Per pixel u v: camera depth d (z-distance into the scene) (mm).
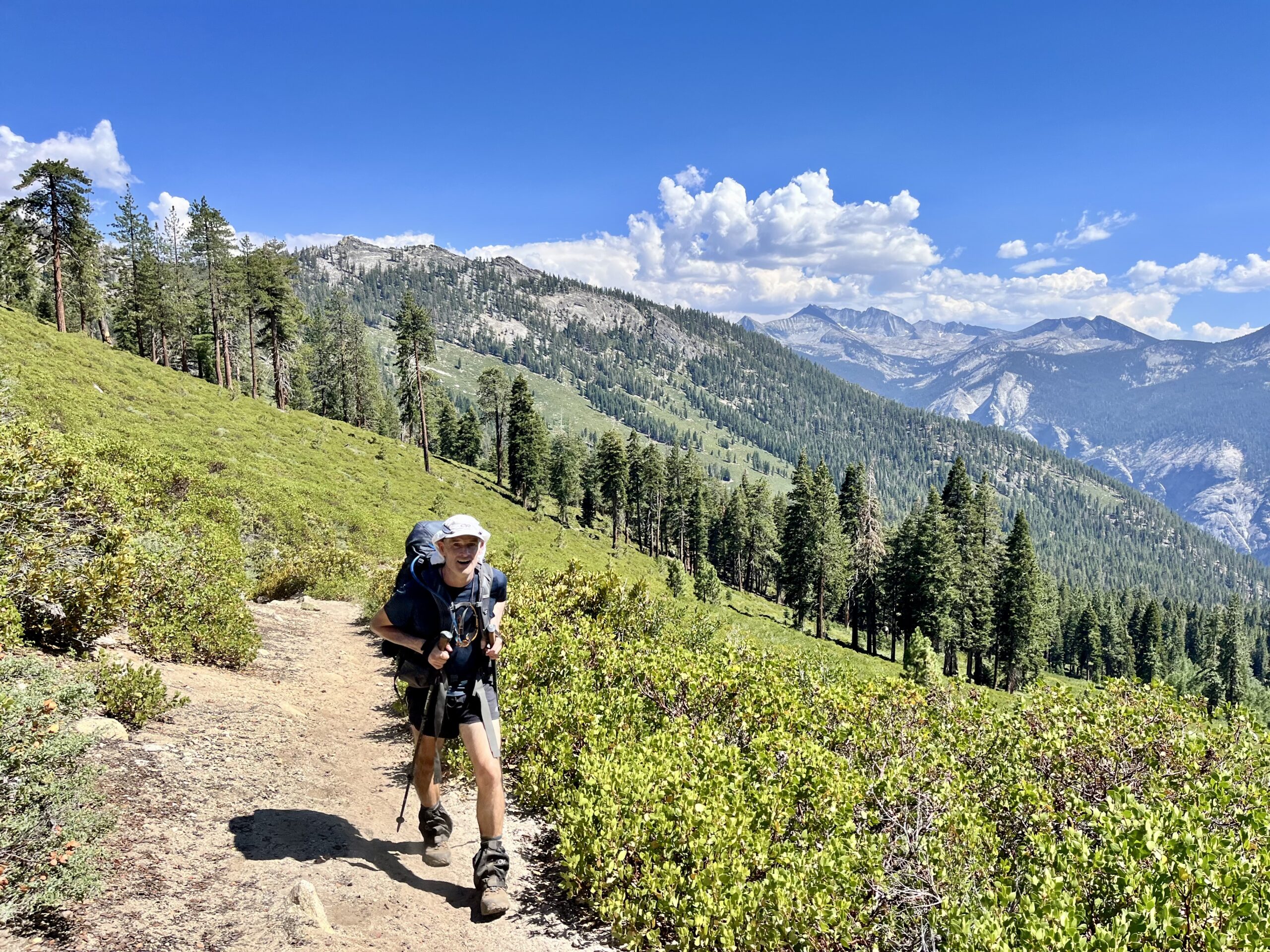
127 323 68312
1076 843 3836
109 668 4879
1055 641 103000
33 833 2760
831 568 60406
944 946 3469
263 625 10664
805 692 7520
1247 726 5895
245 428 42156
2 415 14641
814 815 4746
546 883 4238
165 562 7695
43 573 5695
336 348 82375
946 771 5426
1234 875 3305
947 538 51531
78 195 45438
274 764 4988
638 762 4824
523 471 74562
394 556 26219
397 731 6746
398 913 3352
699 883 3684
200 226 56094
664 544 100250
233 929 2826
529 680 6984
